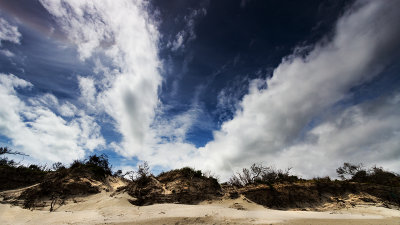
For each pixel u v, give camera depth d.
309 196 28.17
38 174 28.08
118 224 15.27
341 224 16.09
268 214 20.02
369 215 21.05
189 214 18.91
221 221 16.89
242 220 17.25
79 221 15.70
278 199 27.47
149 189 26.84
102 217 17.16
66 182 25.67
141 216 17.92
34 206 20.69
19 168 27.50
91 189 26.14
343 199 28.05
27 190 23.38
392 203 26.98
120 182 34.41
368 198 27.28
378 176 35.16
